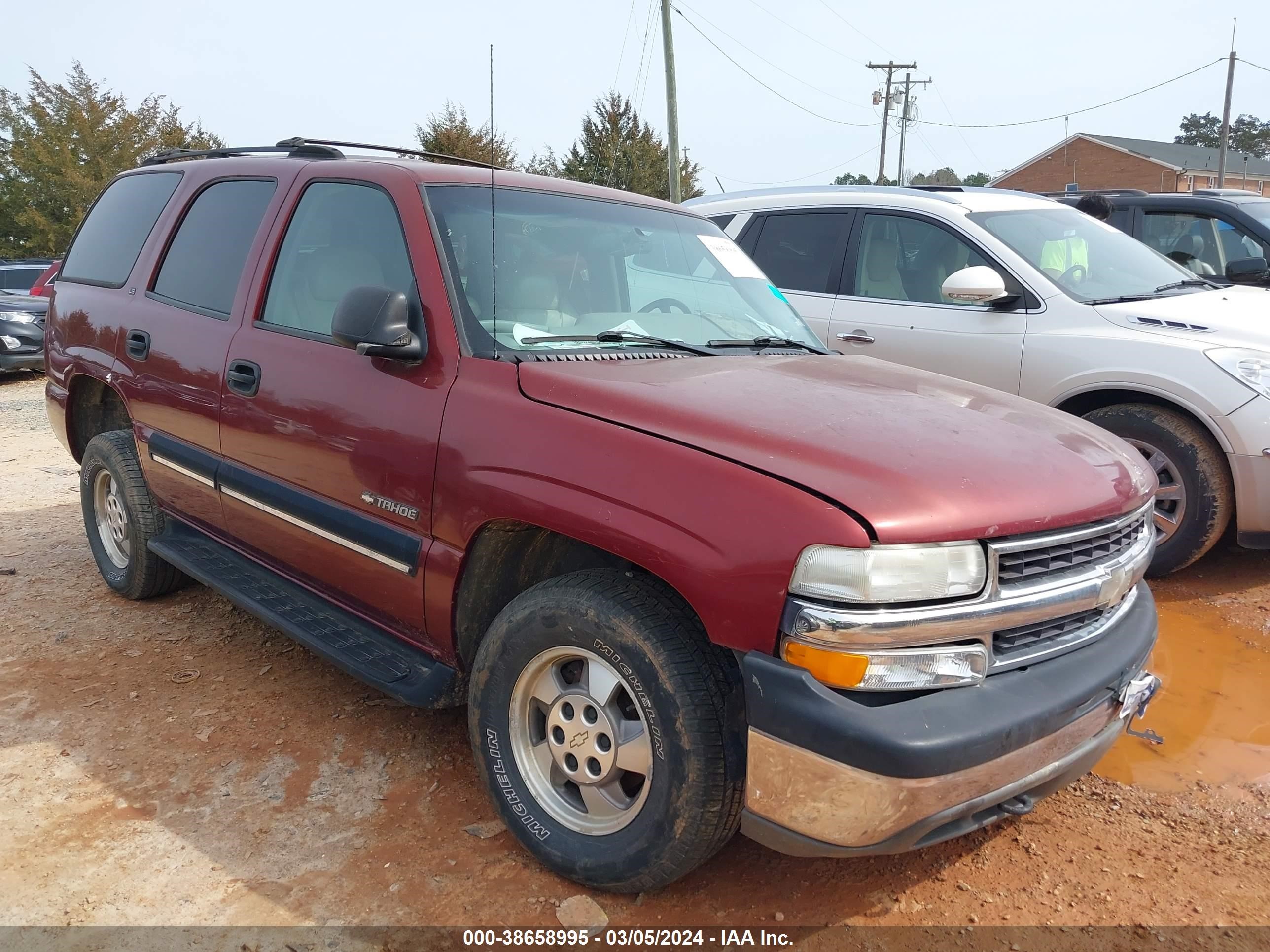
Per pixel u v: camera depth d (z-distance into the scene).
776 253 6.34
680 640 2.26
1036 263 5.30
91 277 4.70
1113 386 4.77
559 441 2.46
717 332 3.42
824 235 6.13
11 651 4.04
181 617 4.44
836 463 2.20
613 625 2.32
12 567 5.12
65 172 30.98
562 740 2.57
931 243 5.64
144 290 4.21
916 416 2.57
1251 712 3.64
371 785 3.06
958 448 2.37
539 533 2.70
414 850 2.73
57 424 4.87
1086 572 2.39
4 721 3.44
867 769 2.00
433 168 3.26
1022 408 2.91
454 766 3.18
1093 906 2.55
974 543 2.14
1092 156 51.66
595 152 29.86
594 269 3.31
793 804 2.10
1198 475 4.60
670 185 22.31
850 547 2.02
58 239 31.75
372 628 3.21
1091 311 4.99
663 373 2.78
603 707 2.44
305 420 3.14
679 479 2.24
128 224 4.59
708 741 2.22
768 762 2.11
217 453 3.63
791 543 2.06
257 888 2.55
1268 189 52.62
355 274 3.19
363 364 3.00
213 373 3.59
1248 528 4.58
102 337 4.36
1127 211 7.99
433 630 2.83
